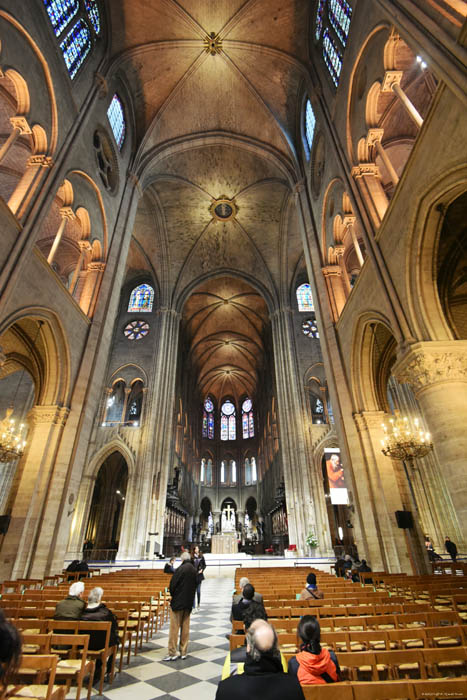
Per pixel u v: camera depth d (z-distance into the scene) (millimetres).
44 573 11266
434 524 19125
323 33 16938
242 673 2324
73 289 14359
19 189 11172
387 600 6035
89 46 15961
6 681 1629
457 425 7453
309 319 30641
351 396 13547
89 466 24688
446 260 10609
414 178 8586
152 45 19531
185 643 5812
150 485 24188
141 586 8352
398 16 8281
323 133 16406
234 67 21203
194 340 42469
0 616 1768
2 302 9617
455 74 6613
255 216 29875
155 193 27703
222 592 13945
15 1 10438
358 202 12055
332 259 16516
